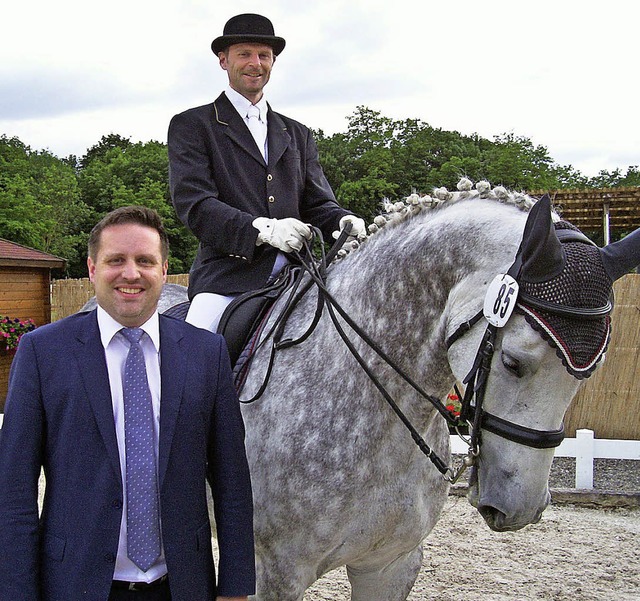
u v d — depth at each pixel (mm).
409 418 2467
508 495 2031
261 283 3002
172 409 2062
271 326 2824
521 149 27047
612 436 8211
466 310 2197
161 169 36312
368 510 2441
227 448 2186
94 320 2123
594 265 1959
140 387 2066
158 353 2137
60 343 2070
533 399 1986
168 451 2029
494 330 2047
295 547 2508
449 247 2303
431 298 2367
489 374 2068
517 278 1993
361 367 2475
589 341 1910
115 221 2074
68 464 1986
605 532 5422
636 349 8070
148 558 2006
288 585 2521
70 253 29328
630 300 8062
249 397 2697
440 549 5004
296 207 3223
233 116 3152
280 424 2557
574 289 1925
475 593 4270
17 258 11656
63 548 1956
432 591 4293
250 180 3125
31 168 39156
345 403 2469
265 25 3199
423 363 2412
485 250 2203
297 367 2613
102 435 1983
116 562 1984
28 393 2006
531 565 4734
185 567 2029
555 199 9688
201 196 2939
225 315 2920
